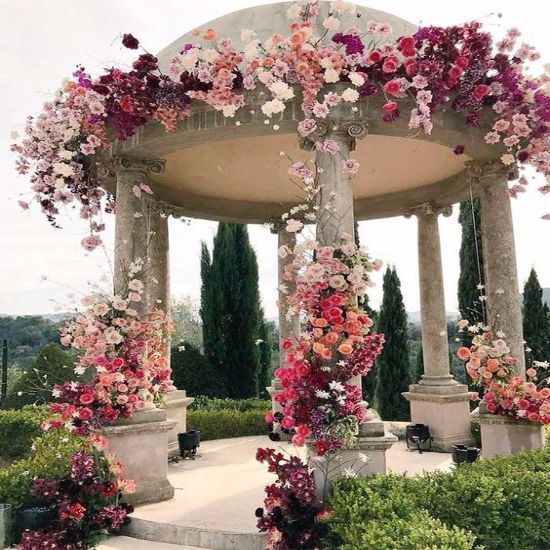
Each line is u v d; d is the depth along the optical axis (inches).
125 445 284.4
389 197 468.4
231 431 525.7
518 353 316.5
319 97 262.8
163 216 423.2
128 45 260.1
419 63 249.6
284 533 222.5
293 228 252.8
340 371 236.2
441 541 168.9
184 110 265.9
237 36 297.3
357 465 244.5
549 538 225.8
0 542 249.8
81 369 279.9
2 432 502.3
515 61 268.4
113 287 303.6
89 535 251.8
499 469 246.4
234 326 842.2
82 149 291.0
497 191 326.3
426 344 452.1
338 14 290.4
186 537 247.9
